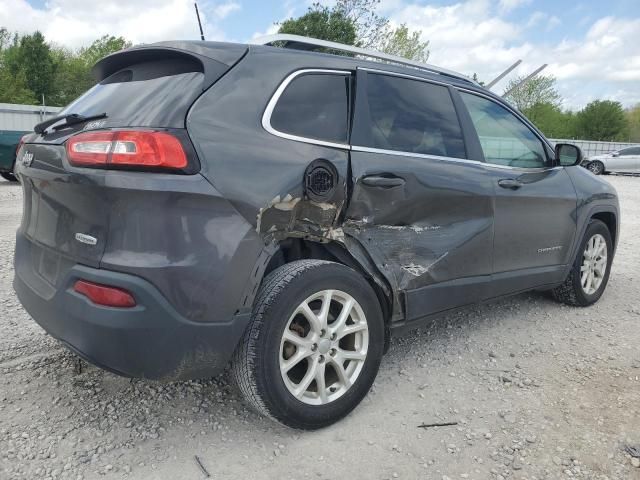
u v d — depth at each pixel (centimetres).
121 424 278
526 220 395
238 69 264
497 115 403
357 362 287
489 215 362
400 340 398
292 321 270
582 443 271
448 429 282
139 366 229
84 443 260
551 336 412
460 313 460
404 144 322
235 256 239
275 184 252
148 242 225
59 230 254
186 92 248
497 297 387
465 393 320
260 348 248
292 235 266
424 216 323
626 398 317
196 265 230
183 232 228
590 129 5988
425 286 324
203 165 234
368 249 295
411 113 333
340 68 305
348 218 289
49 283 258
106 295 225
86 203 234
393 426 283
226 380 328
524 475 247
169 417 286
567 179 445
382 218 302
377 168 297
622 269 636
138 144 224
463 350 381
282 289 253
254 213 245
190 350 235
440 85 362
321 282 267
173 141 229
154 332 225
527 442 272
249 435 272
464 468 250
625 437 277
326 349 272
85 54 5962
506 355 375
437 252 329
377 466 250
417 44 2777
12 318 412
